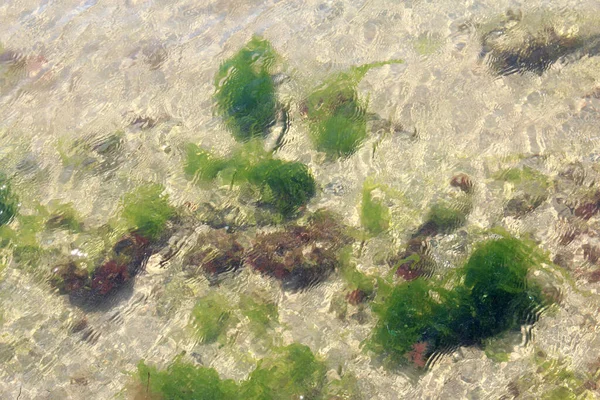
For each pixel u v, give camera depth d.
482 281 3.71
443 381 3.64
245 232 3.84
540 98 3.95
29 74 4.12
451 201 3.83
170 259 3.82
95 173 3.95
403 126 3.94
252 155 3.93
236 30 4.15
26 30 4.20
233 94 4.02
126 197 3.90
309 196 3.86
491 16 4.09
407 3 4.15
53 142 4.00
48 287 3.81
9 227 3.89
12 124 4.04
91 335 3.75
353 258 3.78
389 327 3.69
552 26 4.05
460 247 3.77
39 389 3.70
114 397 3.67
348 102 3.98
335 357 3.68
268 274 3.79
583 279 3.71
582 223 3.77
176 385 3.66
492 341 3.66
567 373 3.62
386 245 3.79
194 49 4.12
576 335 3.65
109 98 4.06
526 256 3.74
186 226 3.86
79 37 4.17
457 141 3.90
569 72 3.97
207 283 3.79
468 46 4.05
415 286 3.72
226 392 3.65
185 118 4.01
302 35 4.12
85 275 3.81
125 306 3.77
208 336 3.72
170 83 4.07
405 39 4.08
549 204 3.80
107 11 4.22
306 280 3.77
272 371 3.67
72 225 3.88
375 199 3.84
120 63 4.12
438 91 3.98
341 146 3.91
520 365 3.64
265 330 3.72
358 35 4.11
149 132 4.00
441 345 3.67
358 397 3.64
